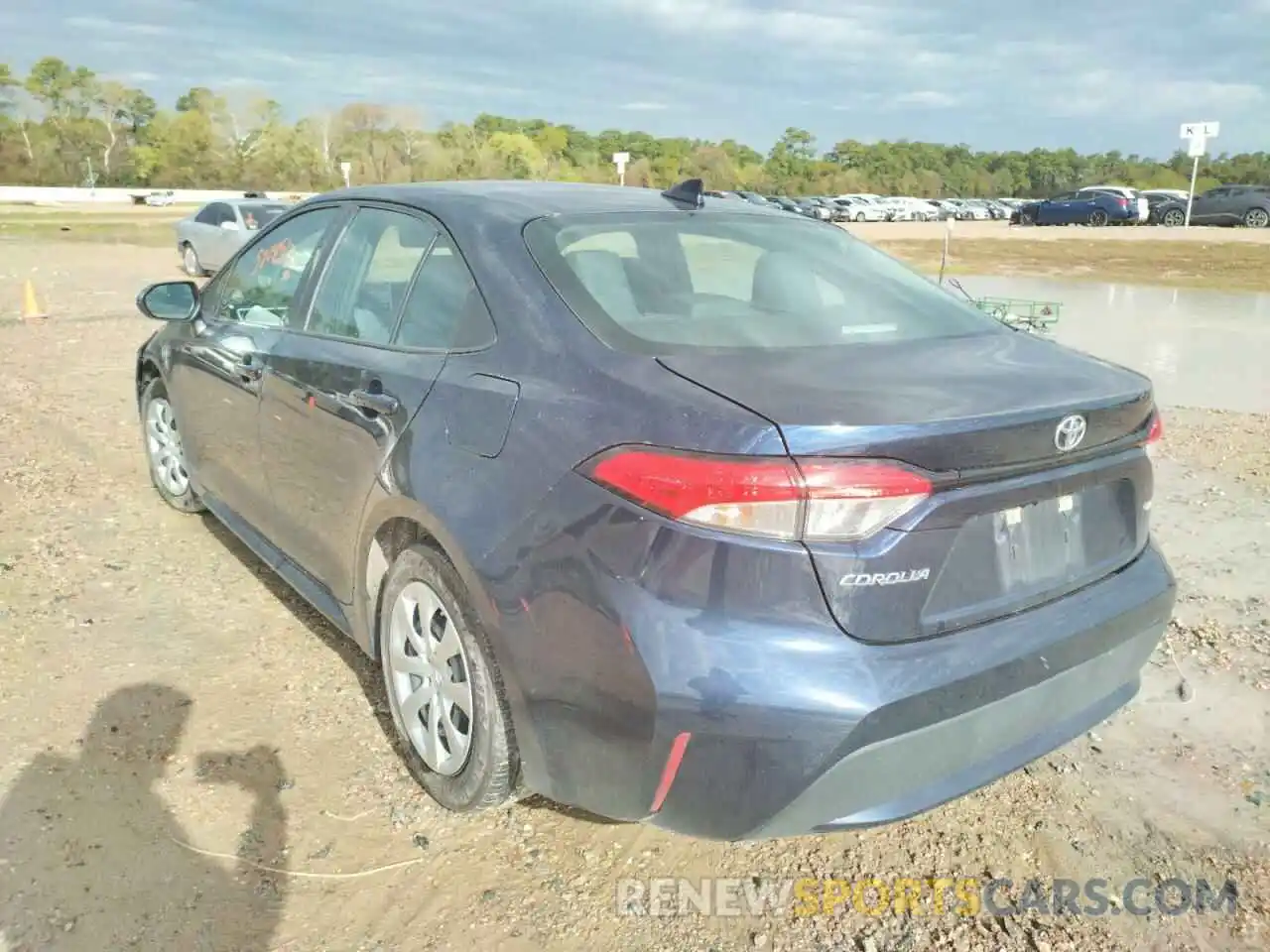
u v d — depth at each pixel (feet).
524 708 8.09
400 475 9.28
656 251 9.87
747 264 10.19
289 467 11.80
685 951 8.11
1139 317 47.80
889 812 7.44
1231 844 9.45
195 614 13.42
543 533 7.75
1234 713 11.65
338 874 8.79
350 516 10.40
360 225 11.65
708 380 7.59
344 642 12.80
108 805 9.45
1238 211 123.75
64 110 310.24
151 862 8.76
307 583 12.05
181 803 9.53
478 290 9.39
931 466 7.03
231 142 303.48
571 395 8.02
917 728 7.17
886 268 11.18
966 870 9.12
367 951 7.97
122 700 11.23
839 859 9.27
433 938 8.14
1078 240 105.09
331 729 10.88
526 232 9.61
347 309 11.20
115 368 29.89
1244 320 46.93
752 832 7.18
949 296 10.89
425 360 9.58
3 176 299.17
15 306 44.09
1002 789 10.28
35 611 13.28
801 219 11.96
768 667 6.88
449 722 9.23
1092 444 8.04
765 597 6.90
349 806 9.65
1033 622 7.90
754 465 6.81
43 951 7.74
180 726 10.78
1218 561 16.03
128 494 17.95
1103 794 10.18
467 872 8.89
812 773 6.94
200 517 16.94
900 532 6.99
